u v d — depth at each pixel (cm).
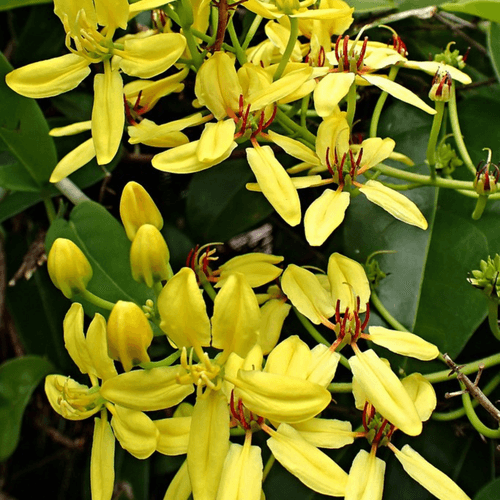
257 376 17
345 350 21
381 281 21
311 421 18
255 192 22
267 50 20
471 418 19
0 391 22
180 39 18
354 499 18
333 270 19
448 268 21
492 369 21
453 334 20
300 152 19
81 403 18
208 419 17
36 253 23
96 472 18
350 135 20
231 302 17
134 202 19
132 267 18
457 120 21
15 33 24
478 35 23
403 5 21
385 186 19
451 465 21
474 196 20
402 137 22
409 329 20
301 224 23
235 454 18
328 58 20
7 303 24
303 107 20
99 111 18
